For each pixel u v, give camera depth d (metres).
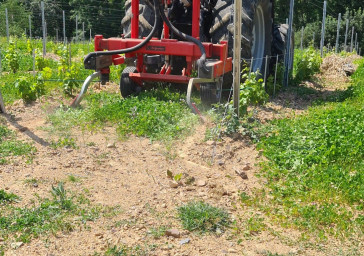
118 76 12.62
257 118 8.97
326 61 17.86
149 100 8.88
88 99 9.63
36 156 6.72
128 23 9.93
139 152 7.03
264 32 11.20
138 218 5.14
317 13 49.00
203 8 9.48
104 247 4.57
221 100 9.88
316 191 5.85
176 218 5.17
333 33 43.19
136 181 6.08
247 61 9.52
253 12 9.43
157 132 7.75
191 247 4.64
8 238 4.67
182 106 8.95
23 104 9.59
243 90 8.88
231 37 9.20
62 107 8.81
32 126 8.08
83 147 7.12
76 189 5.77
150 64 9.50
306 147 7.15
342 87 13.97
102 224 5.00
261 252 4.58
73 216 5.11
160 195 5.71
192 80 8.35
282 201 5.62
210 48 8.60
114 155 6.88
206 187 6.02
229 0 9.25
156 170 6.43
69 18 49.22
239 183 6.18
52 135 7.61
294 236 4.92
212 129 7.72
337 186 5.93
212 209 5.30
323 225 5.14
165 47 8.64
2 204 5.30
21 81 9.61
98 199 5.55
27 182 5.88
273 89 11.62
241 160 6.93
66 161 6.59
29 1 48.91
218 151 7.10
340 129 7.56
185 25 9.66
